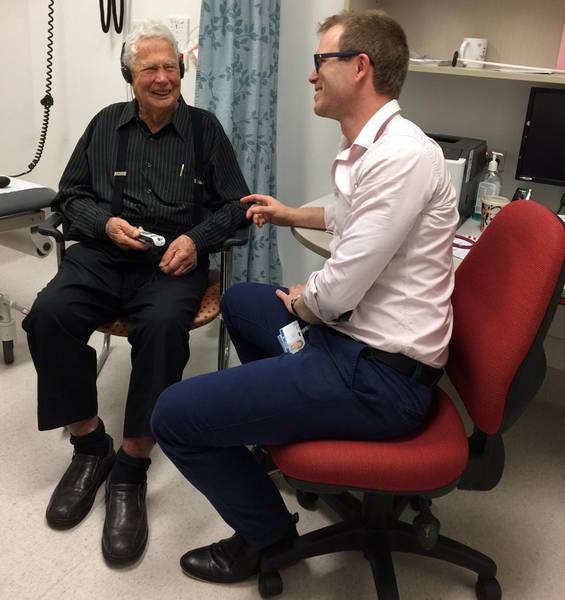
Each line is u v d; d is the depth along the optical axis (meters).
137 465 1.68
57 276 1.83
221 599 1.50
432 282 1.28
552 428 2.23
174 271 1.83
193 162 1.94
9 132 3.37
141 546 1.60
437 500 1.86
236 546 1.54
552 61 2.09
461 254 1.68
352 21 1.29
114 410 2.18
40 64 3.18
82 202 1.92
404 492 1.24
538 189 2.21
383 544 1.51
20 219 2.11
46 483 1.83
